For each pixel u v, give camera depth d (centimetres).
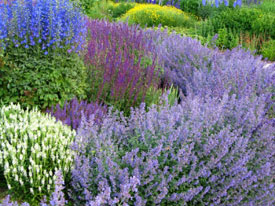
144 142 329
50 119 377
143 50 684
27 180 300
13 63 446
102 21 885
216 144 335
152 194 291
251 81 520
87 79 536
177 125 380
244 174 345
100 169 285
